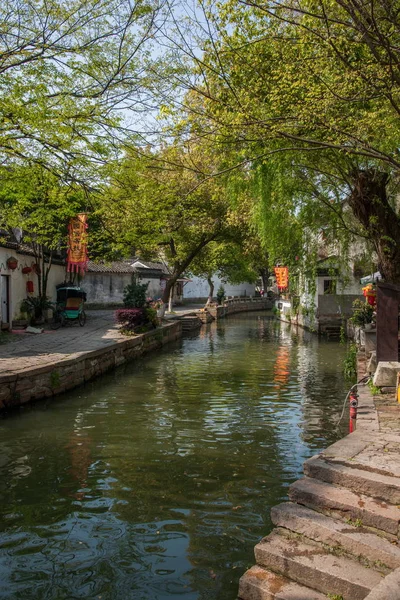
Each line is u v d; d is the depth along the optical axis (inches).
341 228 496.4
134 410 429.1
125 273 1457.9
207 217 899.4
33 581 186.1
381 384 361.1
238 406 446.3
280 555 169.6
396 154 393.7
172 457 310.5
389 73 260.7
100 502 247.8
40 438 348.2
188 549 205.9
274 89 287.6
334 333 1074.1
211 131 302.7
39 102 311.0
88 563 197.0
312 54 294.7
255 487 264.4
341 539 169.6
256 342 999.0
